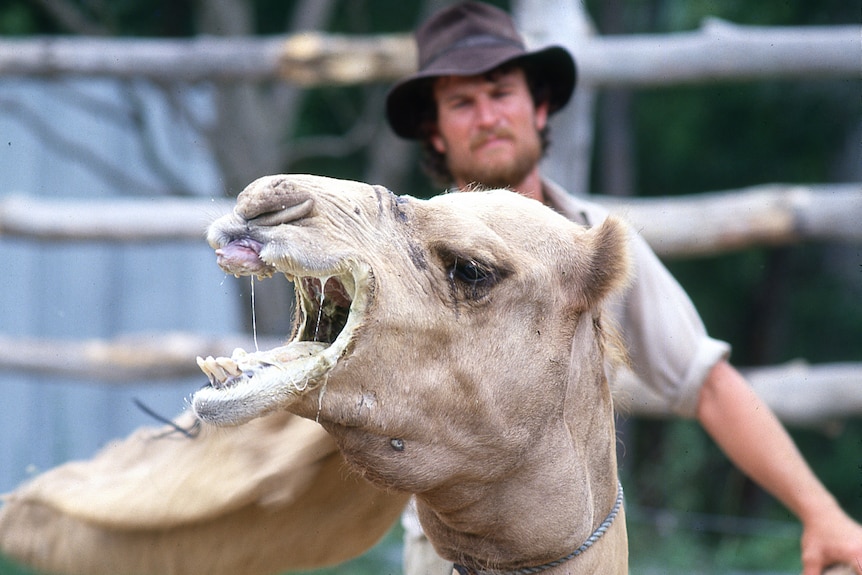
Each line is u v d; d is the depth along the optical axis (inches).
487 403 414.3
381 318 384.5
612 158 1879.9
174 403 1576.0
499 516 435.2
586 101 1172.5
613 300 482.9
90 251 1656.0
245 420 365.1
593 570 452.8
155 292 1688.0
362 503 501.4
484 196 451.5
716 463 1836.9
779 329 2183.8
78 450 1389.0
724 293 2218.3
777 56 1125.1
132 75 1257.4
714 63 1135.6
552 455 434.0
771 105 1936.5
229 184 1715.1
